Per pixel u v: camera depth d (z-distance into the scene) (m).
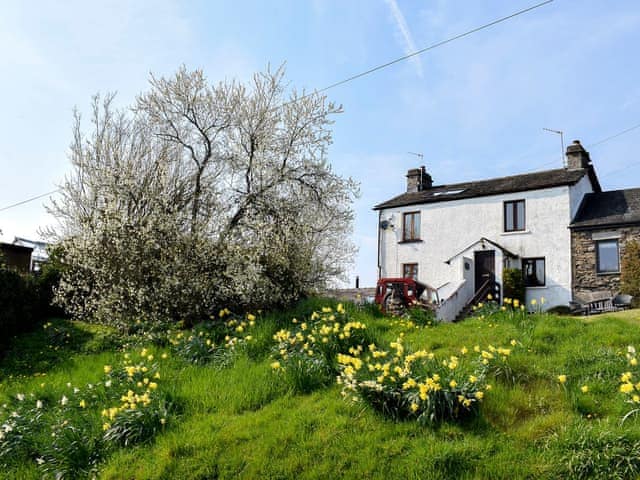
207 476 5.92
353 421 6.55
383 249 26.33
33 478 6.57
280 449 6.13
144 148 17.98
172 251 11.77
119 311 12.16
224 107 14.34
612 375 7.11
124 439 6.86
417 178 27.94
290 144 13.94
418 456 5.66
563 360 7.75
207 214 13.13
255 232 12.30
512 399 6.73
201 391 7.91
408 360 6.94
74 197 16.69
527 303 21.64
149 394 7.67
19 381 10.48
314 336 9.02
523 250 22.23
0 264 13.96
